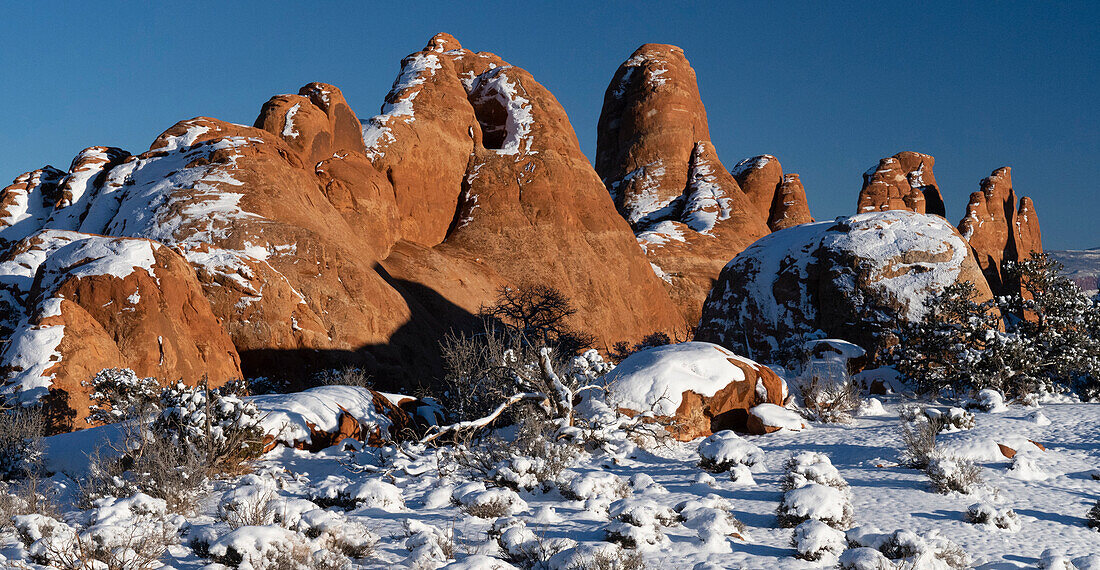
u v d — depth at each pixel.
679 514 8.50
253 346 31.86
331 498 9.52
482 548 7.39
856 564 6.68
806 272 33.72
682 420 14.52
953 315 22.14
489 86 70.62
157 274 26.42
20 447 13.55
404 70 68.75
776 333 34.12
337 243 41.53
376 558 7.15
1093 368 20.08
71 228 47.28
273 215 39.47
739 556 7.38
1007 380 19.25
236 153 42.72
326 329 35.75
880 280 31.03
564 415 13.48
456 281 53.25
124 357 24.02
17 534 7.37
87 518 8.44
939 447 11.84
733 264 37.91
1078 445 12.12
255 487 9.52
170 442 11.14
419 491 10.54
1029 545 7.96
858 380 22.09
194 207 38.56
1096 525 8.53
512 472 10.32
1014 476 10.63
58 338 22.00
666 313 66.88
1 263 34.59
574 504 9.34
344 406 14.94
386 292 40.22
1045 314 21.53
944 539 7.64
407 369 37.81
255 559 6.59
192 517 9.02
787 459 11.99
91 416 16.67
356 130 57.44
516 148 65.88
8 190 53.28
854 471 11.22
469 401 15.95
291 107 52.59
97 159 51.03
